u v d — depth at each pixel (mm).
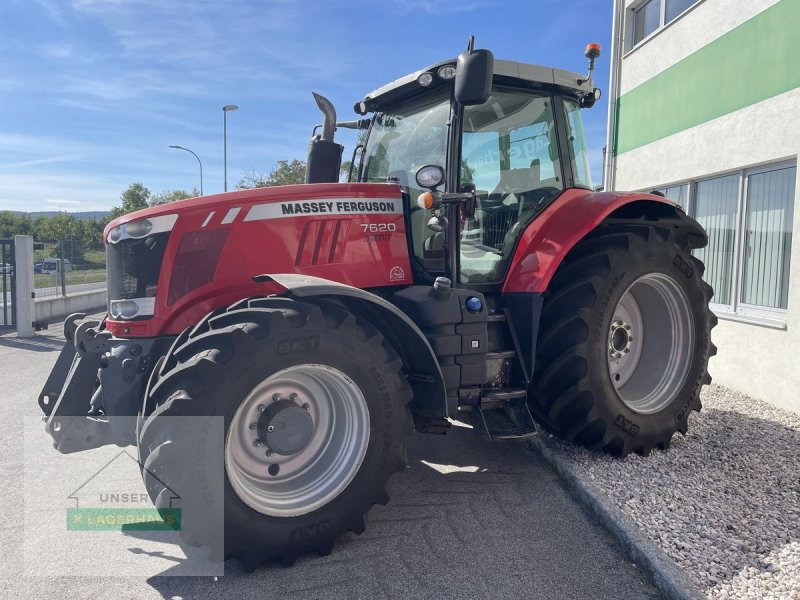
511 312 3572
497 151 3682
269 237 3123
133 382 2908
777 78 4965
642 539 2697
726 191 5891
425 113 3711
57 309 12578
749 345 5238
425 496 3346
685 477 3395
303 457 2812
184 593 2457
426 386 3104
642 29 7781
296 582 2533
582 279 3535
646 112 7250
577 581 2514
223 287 3051
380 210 3422
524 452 3996
